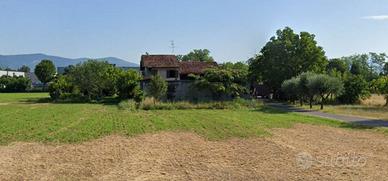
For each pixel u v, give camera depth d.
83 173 15.14
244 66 82.75
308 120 34.84
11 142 22.06
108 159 17.70
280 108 51.50
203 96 59.19
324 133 26.59
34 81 173.00
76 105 55.28
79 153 19.05
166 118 35.72
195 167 16.20
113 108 48.72
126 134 25.45
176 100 56.28
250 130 27.56
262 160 17.59
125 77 59.06
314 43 70.06
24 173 15.10
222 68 62.00
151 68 71.19
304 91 53.38
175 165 16.58
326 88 49.69
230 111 45.19
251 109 49.00
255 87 82.56
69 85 70.81
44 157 18.11
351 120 35.22
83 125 29.83
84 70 69.44
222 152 19.50
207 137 24.41
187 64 75.81
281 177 14.57
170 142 22.48
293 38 70.19
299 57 69.69
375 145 21.62
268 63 71.00
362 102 62.75
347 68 110.12
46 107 50.84
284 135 25.48
